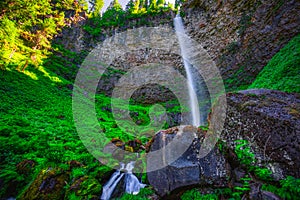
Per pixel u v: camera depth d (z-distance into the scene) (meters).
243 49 13.18
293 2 10.05
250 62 12.14
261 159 2.59
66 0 27.80
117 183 3.92
